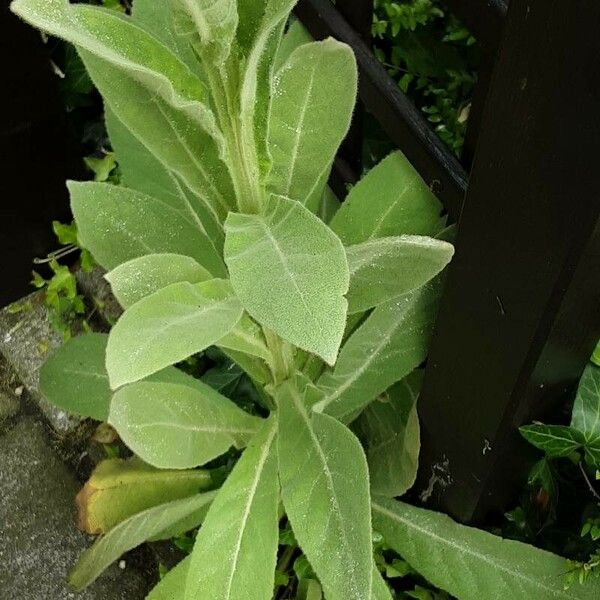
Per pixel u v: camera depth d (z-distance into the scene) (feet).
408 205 2.22
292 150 2.09
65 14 1.31
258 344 2.23
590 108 1.19
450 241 2.07
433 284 2.22
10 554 3.17
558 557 2.46
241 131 1.59
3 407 3.46
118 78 1.71
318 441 2.23
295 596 2.93
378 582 2.32
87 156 3.56
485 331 1.82
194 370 3.31
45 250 3.45
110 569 3.10
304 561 2.80
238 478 2.31
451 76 2.90
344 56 1.95
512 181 1.44
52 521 3.22
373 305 1.94
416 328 2.34
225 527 2.23
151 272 1.77
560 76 1.21
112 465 2.91
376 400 2.72
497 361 1.86
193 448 2.39
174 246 2.35
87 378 2.85
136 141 2.46
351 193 2.24
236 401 3.17
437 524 2.60
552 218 1.41
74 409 2.86
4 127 2.89
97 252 2.33
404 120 1.99
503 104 1.35
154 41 1.50
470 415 2.14
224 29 1.36
